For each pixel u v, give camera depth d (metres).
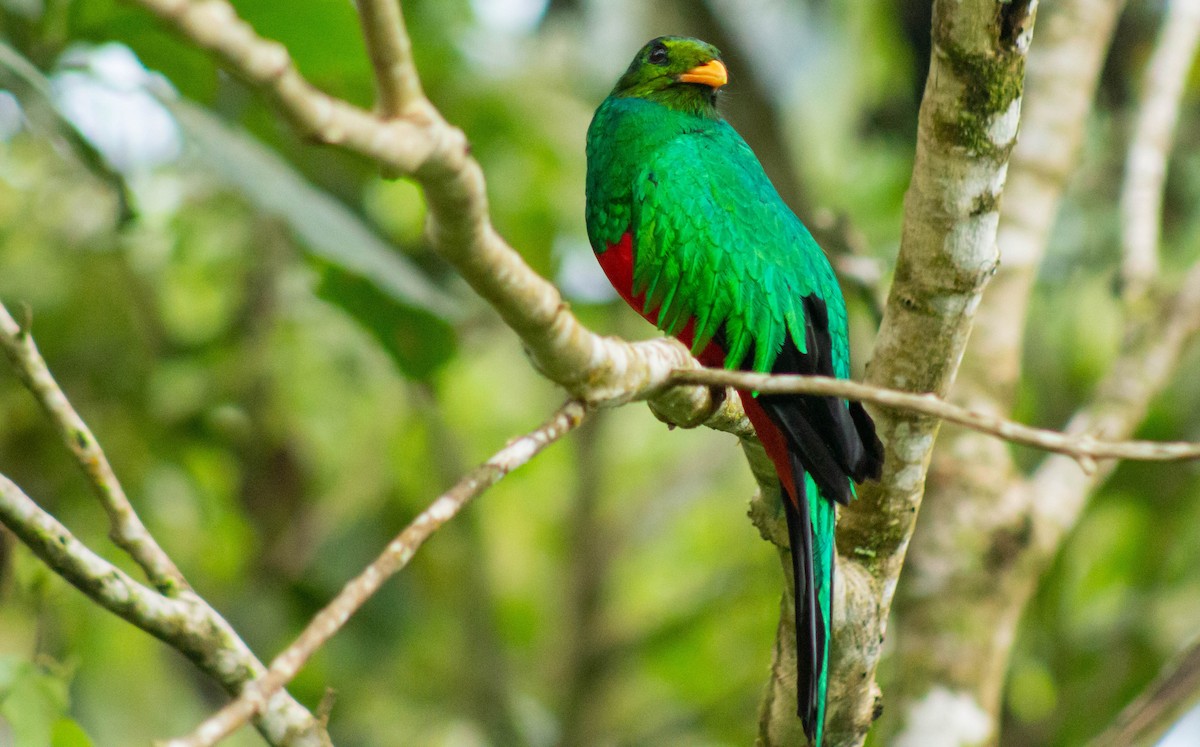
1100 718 12.95
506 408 16.34
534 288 4.52
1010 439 4.30
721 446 16.31
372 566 4.11
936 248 6.09
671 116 7.89
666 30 14.82
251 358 12.32
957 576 9.11
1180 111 14.43
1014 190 10.10
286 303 12.71
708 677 16.08
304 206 8.98
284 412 12.55
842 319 7.36
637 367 5.02
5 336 4.78
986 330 9.70
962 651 8.98
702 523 17.59
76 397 11.66
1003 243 9.93
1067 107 10.24
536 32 15.34
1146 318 10.34
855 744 6.89
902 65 13.73
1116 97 13.95
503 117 13.38
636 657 15.61
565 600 15.44
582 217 14.86
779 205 7.38
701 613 14.80
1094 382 13.41
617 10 15.36
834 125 14.45
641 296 7.38
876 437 6.36
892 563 6.80
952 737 8.82
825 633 6.31
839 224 9.48
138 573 11.49
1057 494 9.51
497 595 16.64
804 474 6.38
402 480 13.77
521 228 13.79
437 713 14.43
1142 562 13.78
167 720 13.04
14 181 11.84
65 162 11.29
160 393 11.88
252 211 12.05
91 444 4.91
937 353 6.36
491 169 13.56
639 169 7.44
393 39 3.63
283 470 12.62
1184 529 13.75
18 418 11.11
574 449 16.22
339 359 12.91
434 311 9.01
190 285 12.56
